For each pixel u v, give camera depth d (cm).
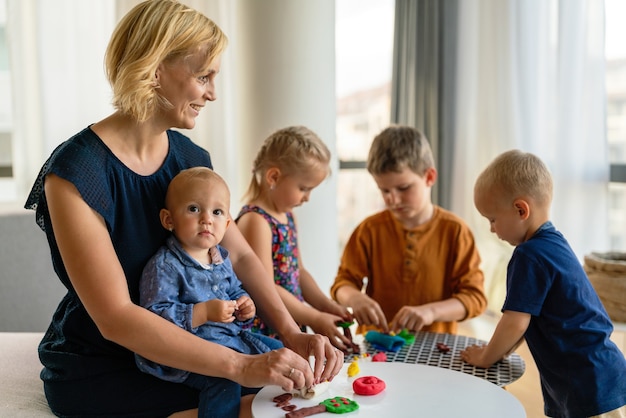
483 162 302
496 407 116
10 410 126
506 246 290
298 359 113
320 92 271
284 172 173
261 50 267
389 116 336
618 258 243
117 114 126
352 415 112
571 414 141
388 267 198
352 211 360
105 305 110
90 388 122
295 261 181
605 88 261
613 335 209
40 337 169
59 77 293
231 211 303
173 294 121
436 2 302
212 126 297
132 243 124
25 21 291
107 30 295
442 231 195
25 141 295
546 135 279
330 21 272
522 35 278
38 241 207
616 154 279
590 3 258
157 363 120
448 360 152
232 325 128
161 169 131
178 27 117
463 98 306
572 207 268
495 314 290
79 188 113
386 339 161
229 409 117
